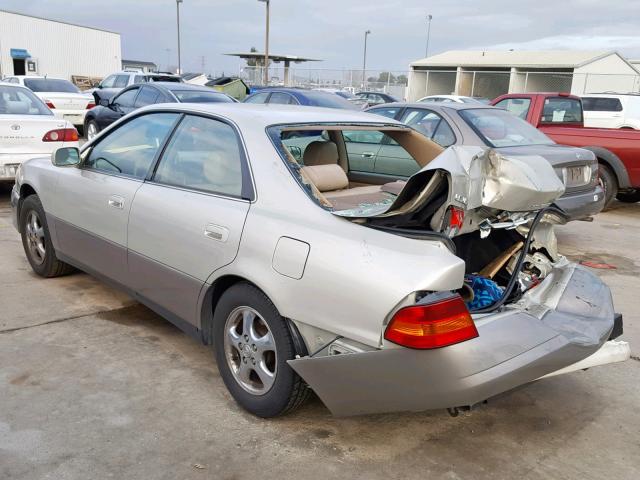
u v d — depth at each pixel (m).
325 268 2.70
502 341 2.63
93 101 16.19
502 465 2.89
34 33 41.28
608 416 3.37
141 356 3.82
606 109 17.73
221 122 3.50
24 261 5.64
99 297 4.79
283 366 2.91
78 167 4.47
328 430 3.11
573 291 3.27
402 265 2.54
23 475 2.65
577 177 6.62
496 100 10.09
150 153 3.90
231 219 3.14
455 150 2.82
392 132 4.10
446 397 2.51
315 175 3.79
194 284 3.37
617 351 3.19
